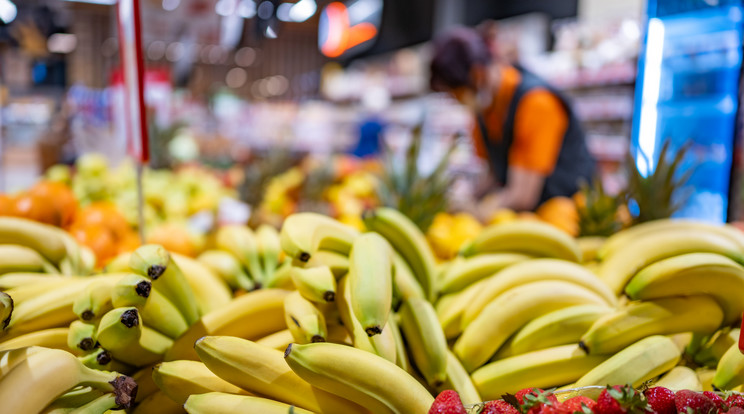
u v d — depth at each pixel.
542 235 1.04
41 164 3.99
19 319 0.77
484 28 2.64
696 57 1.36
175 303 0.83
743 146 1.38
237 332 0.82
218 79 9.16
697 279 0.82
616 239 1.08
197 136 5.20
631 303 0.84
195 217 2.00
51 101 4.65
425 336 0.79
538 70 3.83
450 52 2.52
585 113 3.53
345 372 0.64
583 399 0.61
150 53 5.70
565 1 4.38
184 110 5.96
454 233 1.55
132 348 0.75
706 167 1.38
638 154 1.45
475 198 2.88
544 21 4.18
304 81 9.92
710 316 0.84
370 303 0.69
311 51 9.87
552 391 0.69
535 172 2.40
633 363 0.75
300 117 6.94
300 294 0.79
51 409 0.63
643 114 1.44
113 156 3.79
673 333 0.84
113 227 1.46
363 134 4.91
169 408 0.75
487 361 0.85
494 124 2.60
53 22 2.89
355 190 2.32
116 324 0.69
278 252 1.12
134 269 0.77
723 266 0.82
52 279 0.91
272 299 0.85
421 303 0.84
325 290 0.74
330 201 2.41
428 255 0.99
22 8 2.77
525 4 4.80
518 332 0.85
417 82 5.88
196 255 1.32
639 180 1.34
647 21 1.42
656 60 1.41
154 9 2.62
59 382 0.61
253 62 9.20
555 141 2.39
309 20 6.61
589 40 3.48
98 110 4.82
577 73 3.47
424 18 6.31
